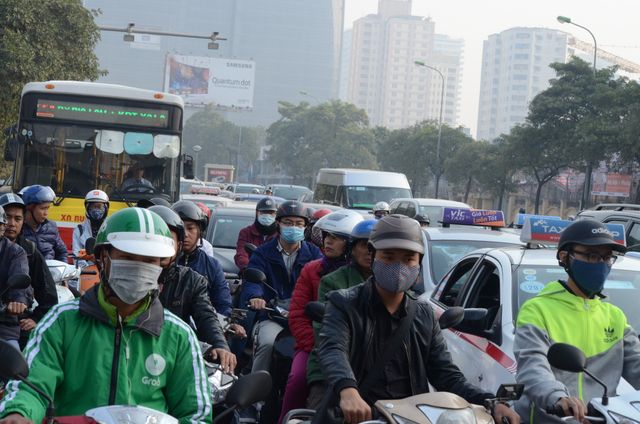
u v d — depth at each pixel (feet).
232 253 46.19
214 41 119.03
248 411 25.63
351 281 21.09
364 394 15.62
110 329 12.71
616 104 164.66
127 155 55.11
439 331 16.19
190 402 12.95
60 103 54.80
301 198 119.96
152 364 12.80
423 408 13.71
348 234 23.32
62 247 34.47
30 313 25.16
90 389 12.52
